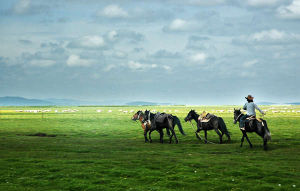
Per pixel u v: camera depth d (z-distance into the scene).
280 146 24.91
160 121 28.83
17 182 13.74
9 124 53.22
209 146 25.44
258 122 22.52
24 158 19.45
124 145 26.89
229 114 90.44
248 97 23.39
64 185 13.18
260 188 12.48
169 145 26.75
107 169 15.99
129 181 13.87
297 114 86.75
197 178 14.18
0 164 17.38
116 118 72.00
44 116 82.62
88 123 56.06
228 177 14.38
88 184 13.32
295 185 12.78
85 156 20.42
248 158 19.09
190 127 46.34
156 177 14.40
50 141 30.11
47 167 16.59
